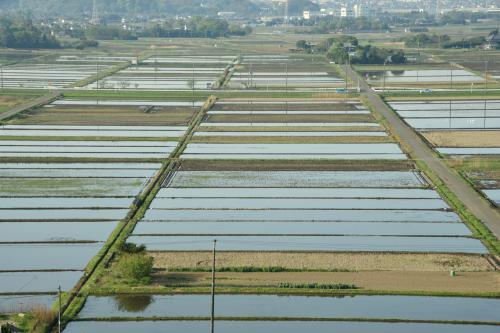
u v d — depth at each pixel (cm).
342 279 4925
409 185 7169
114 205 6562
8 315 4406
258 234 5784
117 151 8600
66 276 5034
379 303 4606
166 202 6631
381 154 8438
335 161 8062
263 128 9881
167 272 5053
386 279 4928
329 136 9369
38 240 5688
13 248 5528
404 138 9162
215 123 10250
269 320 4391
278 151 8625
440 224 6038
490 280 4925
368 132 9619
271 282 4853
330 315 4450
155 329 4297
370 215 6272
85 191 6975
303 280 4903
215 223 6072
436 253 5384
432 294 4688
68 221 6119
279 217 6225
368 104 11656
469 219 6084
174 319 4400
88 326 4331
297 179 7388
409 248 5497
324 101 12162
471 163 7906
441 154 8369
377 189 7044
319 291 4725
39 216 6238
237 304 4588
